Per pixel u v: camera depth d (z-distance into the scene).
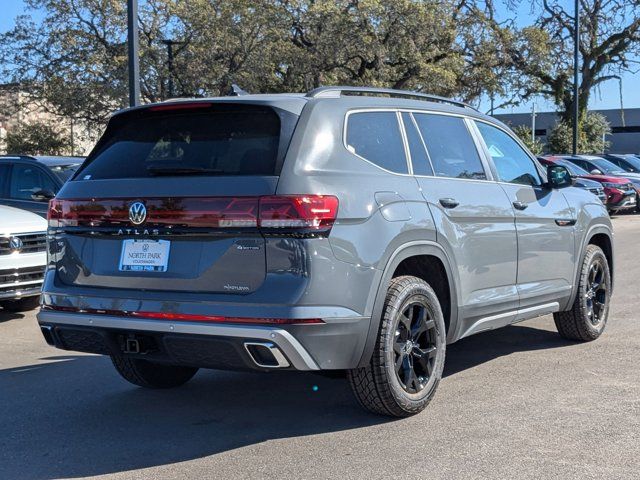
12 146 38.34
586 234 6.75
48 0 33.50
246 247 4.18
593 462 4.10
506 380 5.75
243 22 32.00
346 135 4.65
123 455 4.42
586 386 5.54
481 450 4.30
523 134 38.50
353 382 4.67
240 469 4.14
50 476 4.12
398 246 4.60
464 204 5.25
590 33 39.38
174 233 4.36
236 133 4.51
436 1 31.84
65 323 4.66
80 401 5.54
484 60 34.66
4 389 5.88
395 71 32.78
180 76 32.75
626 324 7.69
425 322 4.88
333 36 30.70
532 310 6.11
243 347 4.12
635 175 23.75
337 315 4.20
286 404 5.38
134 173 4.67
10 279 8.34
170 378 5.78
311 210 4.14
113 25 33.09
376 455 4.27
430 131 5.36
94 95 33.38
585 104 41.16
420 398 4.87
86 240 4.73
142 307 4.38
